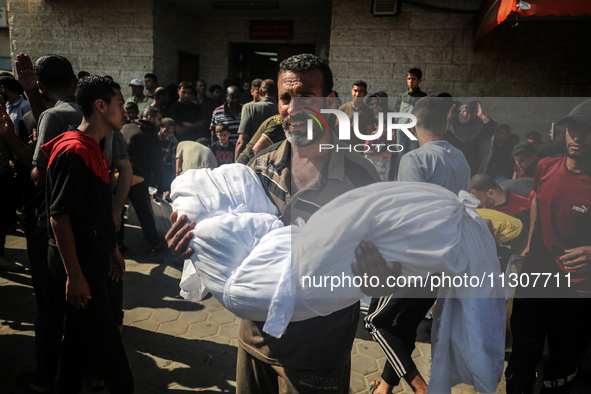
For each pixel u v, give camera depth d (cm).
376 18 664
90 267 179
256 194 129
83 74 593
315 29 838
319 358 122
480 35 565
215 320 303
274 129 290
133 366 248
